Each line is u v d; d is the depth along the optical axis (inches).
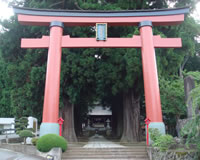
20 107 579.8
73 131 595.2
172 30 581.3
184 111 534.9
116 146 458.3
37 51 548.1
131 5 563.8
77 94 589.6
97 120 1545.3
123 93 630.5
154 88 439.8
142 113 818.8
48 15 485.7
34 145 425.4
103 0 582.9
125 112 609.0
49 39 476.1
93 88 650.8
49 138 379.6
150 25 480.4
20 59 578.2
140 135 583.5
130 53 486.3
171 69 593.9
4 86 1127.0
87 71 526.0
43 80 530.3
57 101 440.1
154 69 452.4
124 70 524.4
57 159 366.6
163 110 573.3
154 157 375.2
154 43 475.2
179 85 547.2
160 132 413.1
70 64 530.9
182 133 338.3
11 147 450.6
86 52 526.3
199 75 413.1
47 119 424.2
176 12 489.1
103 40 476.4
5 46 575.2
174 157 343.3
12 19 566.9
